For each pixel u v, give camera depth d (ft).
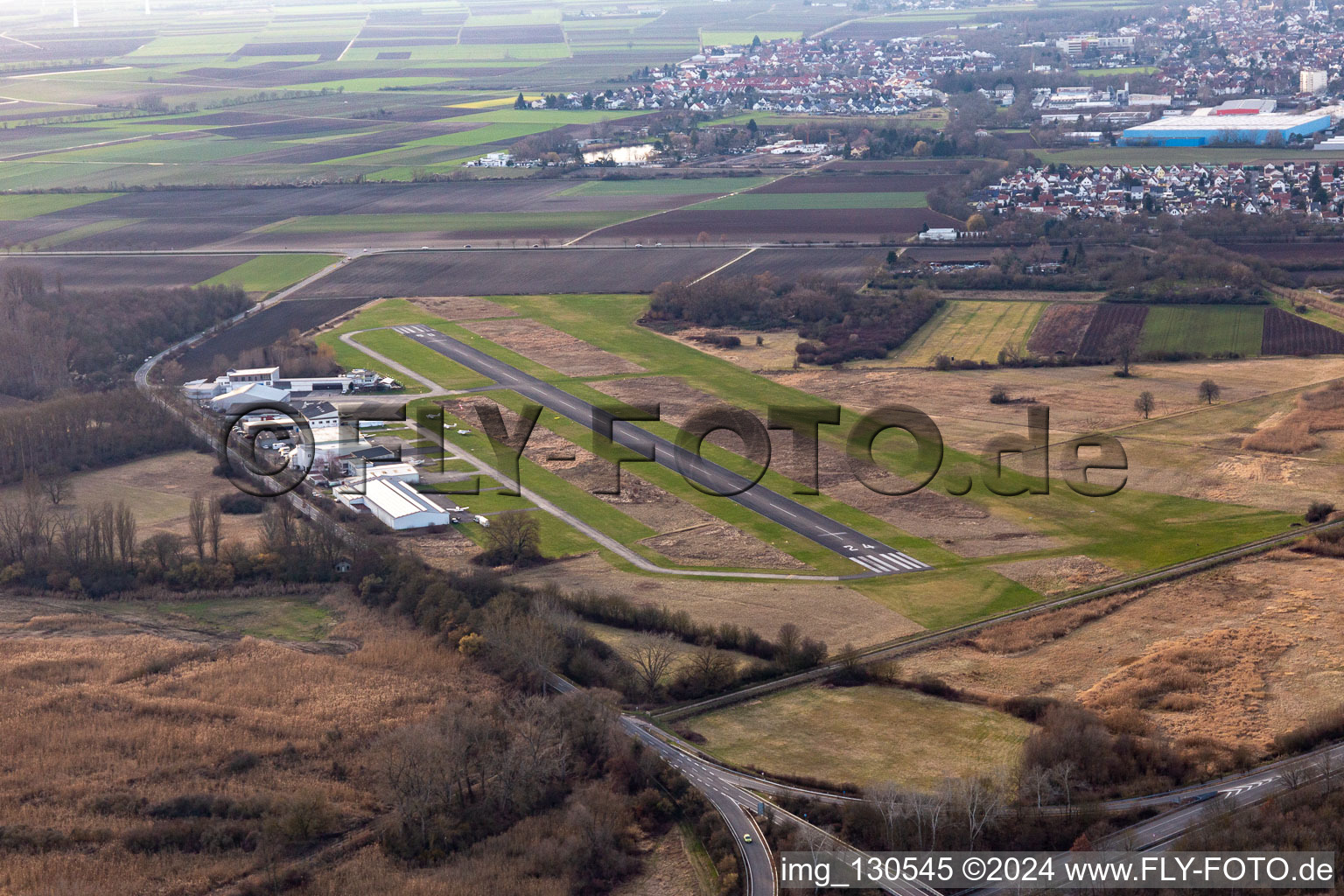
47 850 487.20
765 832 484.74
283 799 517.55
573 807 507.71
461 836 502.38
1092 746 515.50
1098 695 585.22
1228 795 491.31
